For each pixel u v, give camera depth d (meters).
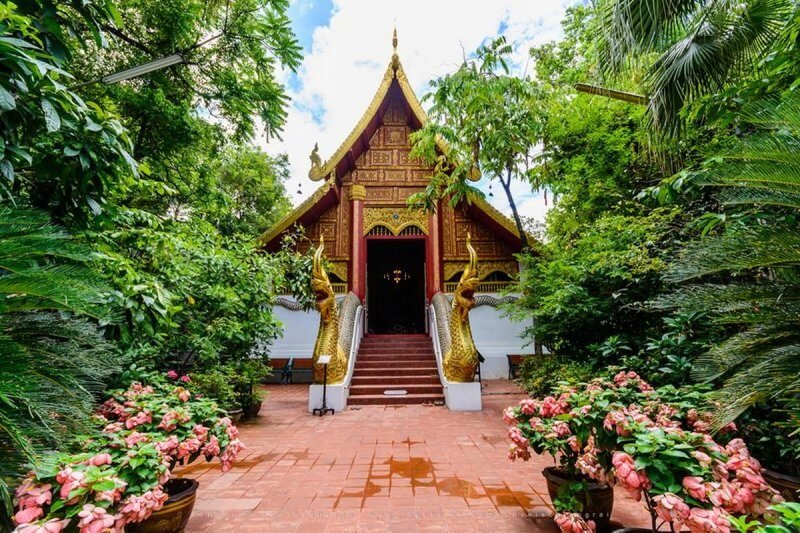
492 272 12.20
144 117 7.59
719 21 3.42
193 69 8.44
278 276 7.86
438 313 10.16
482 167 8.16
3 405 1.74
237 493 3.66
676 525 1.80
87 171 2.51
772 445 3.03
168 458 2.49
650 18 3.37
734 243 2.38
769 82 3.47
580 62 9.91
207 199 9.37
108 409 3.09
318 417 7.11
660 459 1.96
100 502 1.83
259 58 7.99
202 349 5.65
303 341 12.09
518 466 4.39
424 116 11.53
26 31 2.20
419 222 12.16
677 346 3.97
